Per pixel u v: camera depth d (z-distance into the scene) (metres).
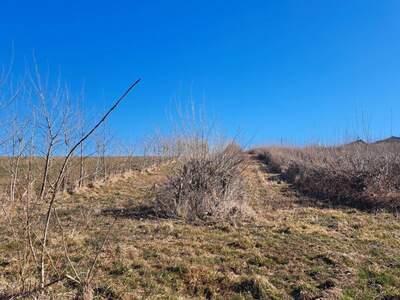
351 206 14.02
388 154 17.33
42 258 5.16
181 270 7.05
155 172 25.97
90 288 5.71
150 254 7.91
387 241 9.34
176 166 12.61
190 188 12.01
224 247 8.46
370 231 10.23
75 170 18.81
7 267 6.54
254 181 20.78
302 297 6.29
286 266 7.57
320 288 6.66
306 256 8.11
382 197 13.84
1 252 7.21
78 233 9.16
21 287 5.36
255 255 8.01
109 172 22.53
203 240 9.08
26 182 5.70
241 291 6.47
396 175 15.49
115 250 7.91
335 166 17.48
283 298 6.30
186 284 6.63
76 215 11.59
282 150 36.81
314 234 9.78
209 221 11.01
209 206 11.66
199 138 12.76
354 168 16.34
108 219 11.22
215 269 7.25
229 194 12.12
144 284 6.50
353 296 6.34
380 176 15.32
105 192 17.11
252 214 11.55
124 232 9.66
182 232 9.71
